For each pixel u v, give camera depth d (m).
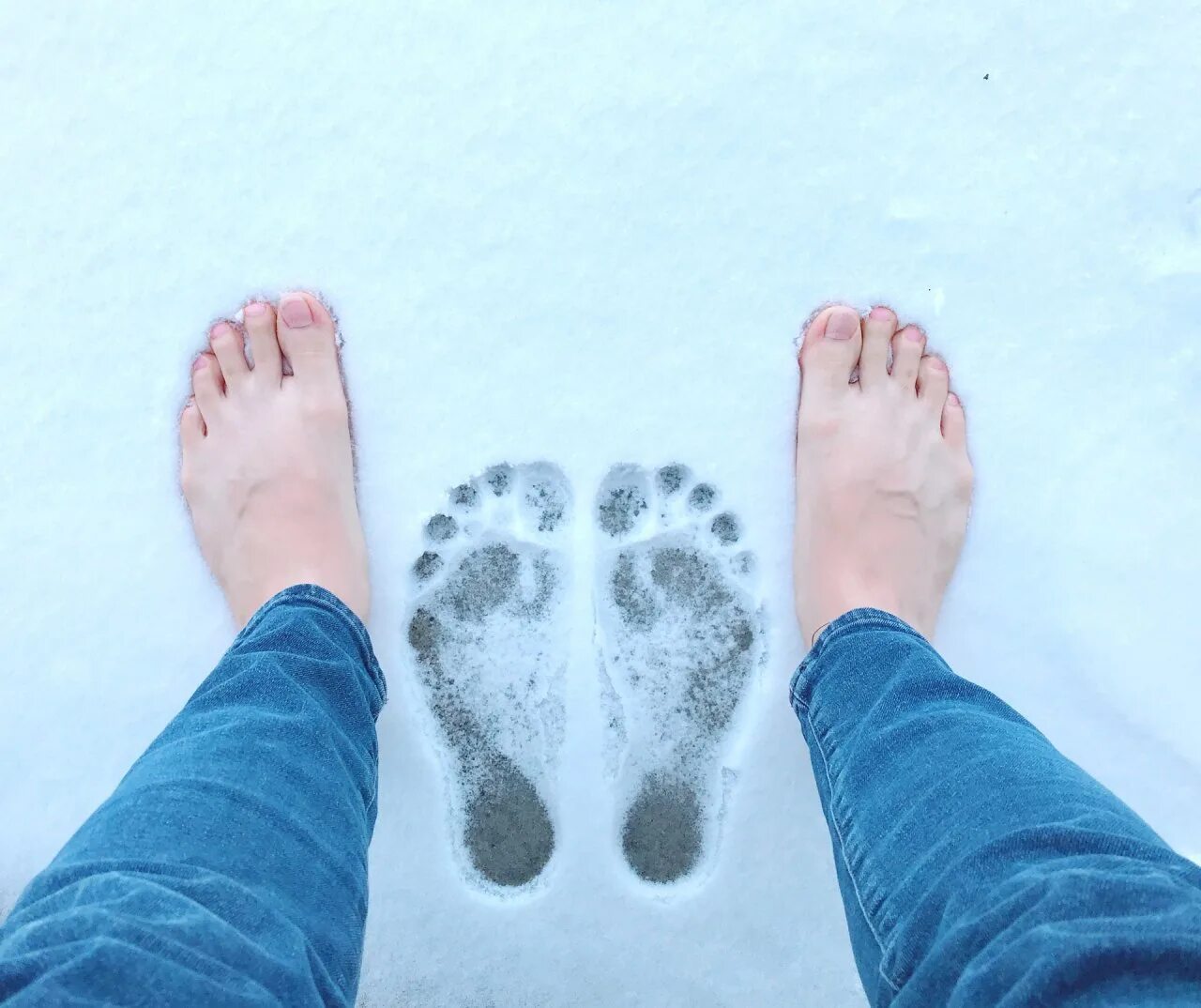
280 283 0.60
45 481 0.60
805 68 0.59
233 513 0.59
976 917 0.42
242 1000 0.39
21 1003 0.36
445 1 0.59
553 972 0.61
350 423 0.60
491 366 0.60
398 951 0.61
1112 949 0.38
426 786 0.60
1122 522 0.61
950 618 0.61
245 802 0.46
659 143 0.59
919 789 0.48
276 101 0.59
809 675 0.56
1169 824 0.61
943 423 0.61
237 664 0.52
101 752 0.60
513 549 0.61
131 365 0.60
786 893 0.61
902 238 0.60
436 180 0.59
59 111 0.59
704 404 0.60
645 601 0.61
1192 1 0.59
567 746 0.60
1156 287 0.60
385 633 0.60
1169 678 0.61
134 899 0.40
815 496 0.60
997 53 0.59
